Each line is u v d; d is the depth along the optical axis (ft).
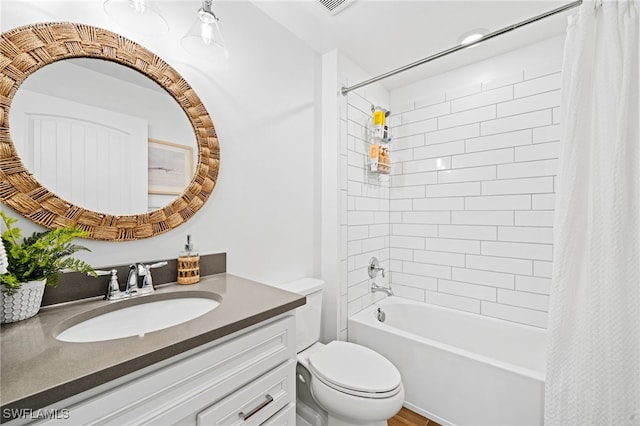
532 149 5.76
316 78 6.10
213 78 4.08
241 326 2.37
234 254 4.36
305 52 5.79
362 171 6.83
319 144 6.20
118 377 1.65
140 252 3.30
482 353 6.11
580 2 3.94
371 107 7.07
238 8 4.45
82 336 2.42
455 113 6.77
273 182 5.03
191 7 3.84
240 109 4.45
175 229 3.62
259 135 4.76
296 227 5.53
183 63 3.72
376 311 6.75
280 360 2.83
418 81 7.38
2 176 2.39
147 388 1.84
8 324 2.22
